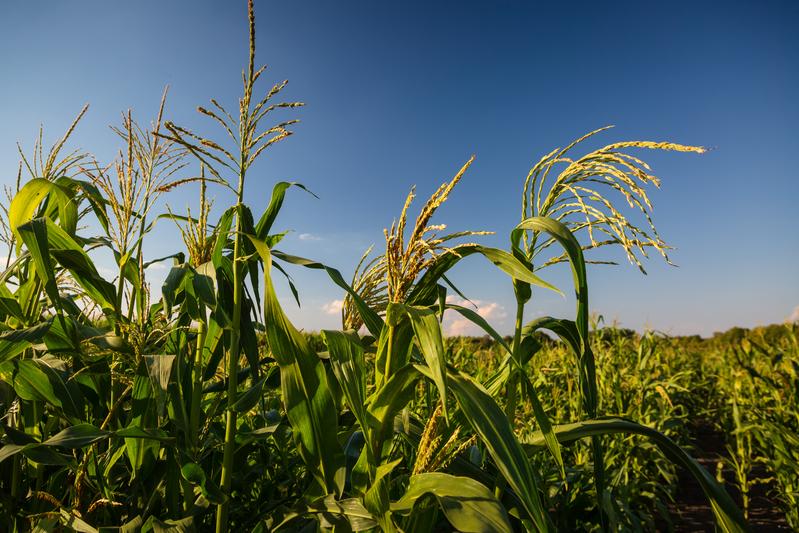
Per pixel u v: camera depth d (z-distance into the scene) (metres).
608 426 1.97
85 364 2.55
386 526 1.52
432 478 1.52
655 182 1.76
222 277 2.42
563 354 6.99
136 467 2.27
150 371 2.01
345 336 1.78
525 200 2.23
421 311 1.62
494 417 1.53
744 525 1.76
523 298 2.12
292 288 2.64
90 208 3.18
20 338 2.27
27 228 2.38
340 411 2.28
